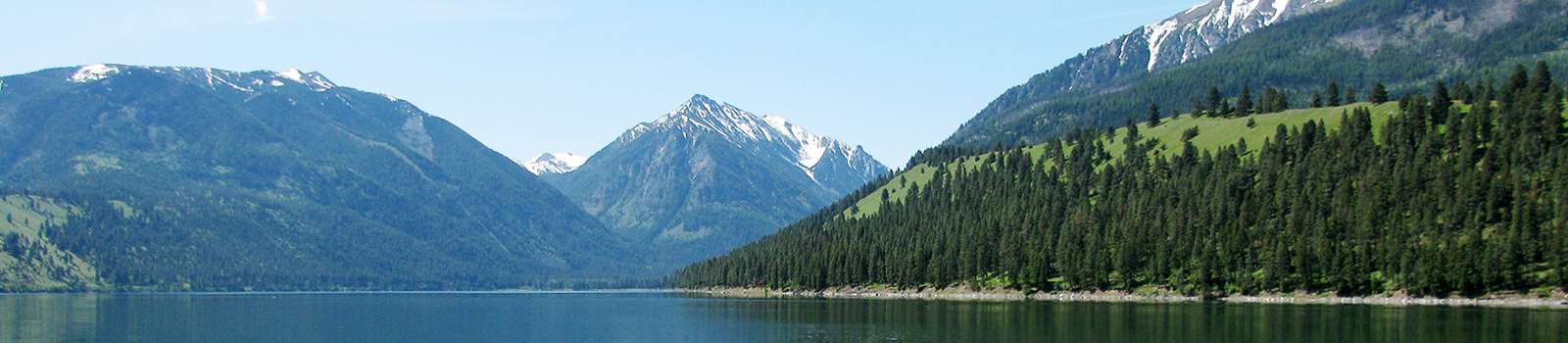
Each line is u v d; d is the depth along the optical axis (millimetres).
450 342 176750
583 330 199125
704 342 168000
